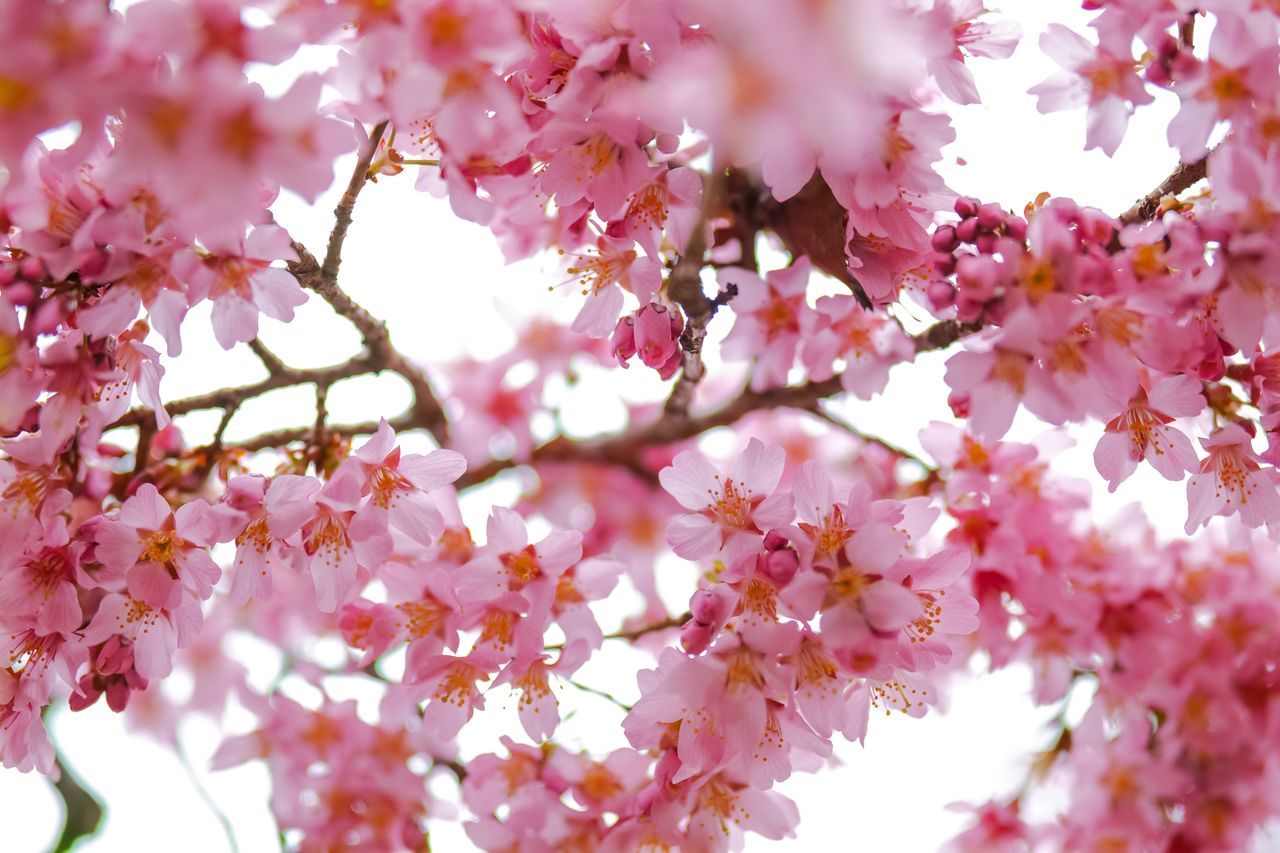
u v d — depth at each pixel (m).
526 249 0.88
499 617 0.86
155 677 0.85
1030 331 0.81
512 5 0.81
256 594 0.85
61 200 0.82
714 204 0.86
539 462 0.98
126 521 0.84
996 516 0.90
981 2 0.84
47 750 0.85
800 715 0.82
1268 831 0.91
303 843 0.92
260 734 0.93
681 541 0.83
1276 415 0.84
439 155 0.84
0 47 0.75
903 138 0.82
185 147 0.76
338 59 0.81
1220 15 0.82
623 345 0.84
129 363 0.85
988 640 0.90
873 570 0.81
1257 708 0.90
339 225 0.85
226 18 0.77
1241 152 0.82
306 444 0.89
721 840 0.86
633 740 0.84
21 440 0.83
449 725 0.86
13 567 0.83
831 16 0.74
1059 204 0.82
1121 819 0.90
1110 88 0.85
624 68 0.81
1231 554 0.92
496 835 0.88
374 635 0.86
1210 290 0.82
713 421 0.94
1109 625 0.90
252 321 0.84
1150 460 0.85
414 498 0.85
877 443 0.93
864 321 0.90
